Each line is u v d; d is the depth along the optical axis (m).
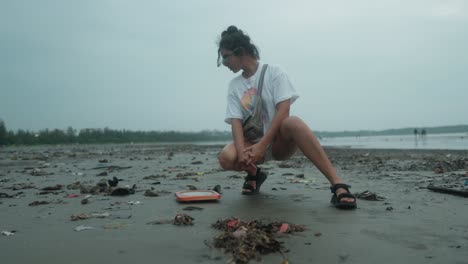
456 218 2.44
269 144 3.52
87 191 4.00
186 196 3.19
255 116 3.46
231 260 1.63
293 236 2.03
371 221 2.37
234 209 2.84
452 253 1.72
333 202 2.98
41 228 2.32
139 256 1.72
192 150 21.20
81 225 2.38
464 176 5.08
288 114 3.36
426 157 9.96
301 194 3.61
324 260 1.64
